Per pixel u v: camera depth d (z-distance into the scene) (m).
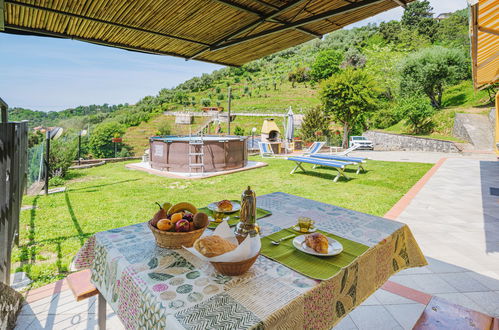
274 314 1.03
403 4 2.94
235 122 39.53
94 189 7.54
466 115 21.95
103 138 34.69
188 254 1.52
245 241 1.24
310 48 80.94
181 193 7.09
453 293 2.66
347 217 2.25
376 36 62.97
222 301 1.10
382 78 35.38
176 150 10.38
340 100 20.14
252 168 11.36
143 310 1.16
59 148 9.62
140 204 5.98
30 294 2.61
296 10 3.23
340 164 8.54
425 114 22.97
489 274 3.01
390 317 2.31
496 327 1.46
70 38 3.79
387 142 24.34
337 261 1.47
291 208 2.50
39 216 5.09
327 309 1.29
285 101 51.34
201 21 3.50
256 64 80.00
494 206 5.74
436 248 3.70
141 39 4.03
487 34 3.59
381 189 7.52
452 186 7.72
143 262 1.43
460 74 26.36
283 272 1.35
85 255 1.85
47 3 2.96
